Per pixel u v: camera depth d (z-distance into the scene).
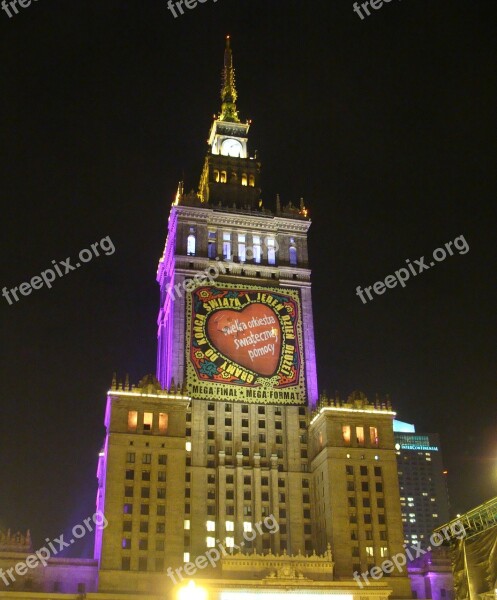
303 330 171.12
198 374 159.88
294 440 159.50
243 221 181.75
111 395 147.12
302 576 133.00
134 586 131.00
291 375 165.50
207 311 166.88
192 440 153.62
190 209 179.00
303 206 190.12
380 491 148.88
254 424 159.25
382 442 153.62
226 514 148.12
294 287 176.00
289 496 153.75
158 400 148.75
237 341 165.50
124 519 136.50
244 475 153.12
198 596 51.25
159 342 191.25
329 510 145.62
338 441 151.62
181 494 141.00
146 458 143.00
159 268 197.62
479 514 89.69
